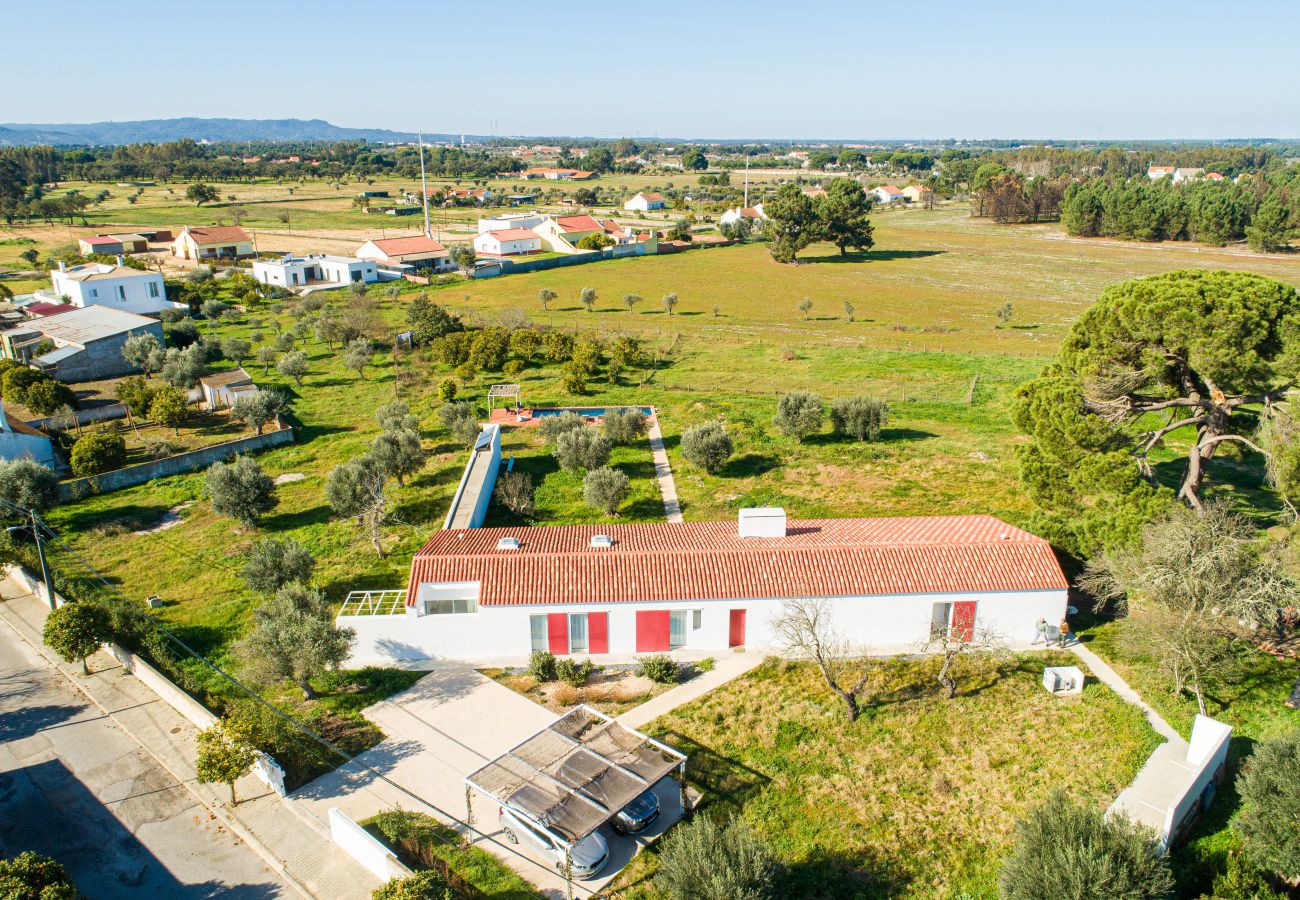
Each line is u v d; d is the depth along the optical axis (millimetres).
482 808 25734
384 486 50375
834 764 27250
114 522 46438
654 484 51031
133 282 99562
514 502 46656
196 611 37438
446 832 24781
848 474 51156
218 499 44656
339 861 23922
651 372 76938
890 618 33438
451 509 43000
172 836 25031
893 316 106562
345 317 92000
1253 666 30781
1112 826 21469
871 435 56438
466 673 32562
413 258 138125
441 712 30188
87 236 163875
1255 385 35906
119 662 33906
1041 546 34625
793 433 56375
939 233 193875
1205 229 164625
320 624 30516
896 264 148875
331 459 56750
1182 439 56062
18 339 79562
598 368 77688
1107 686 30609
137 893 23031
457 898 21812
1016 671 31703
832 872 23344
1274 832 21844
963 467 51625
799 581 33438
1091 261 149875
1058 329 97562
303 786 26781
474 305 113188
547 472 53406
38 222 188875
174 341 87938
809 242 149000
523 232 156750
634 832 24453
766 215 158750
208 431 62656
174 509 49062
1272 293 34156
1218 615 29516
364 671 32750
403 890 20594
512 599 32781
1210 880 22578
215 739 25641
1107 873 19859
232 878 23500
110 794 26703
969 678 31375
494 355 76625
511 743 28547
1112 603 35562
